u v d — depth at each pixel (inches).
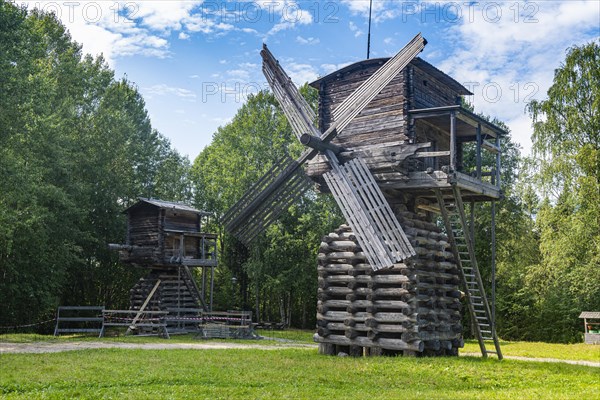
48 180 1582.2
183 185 2224.4
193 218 1493.6
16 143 1301.7
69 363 687.1
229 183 2010.3
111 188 1872.5
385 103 884.6
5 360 711.1
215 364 698.2
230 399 479.5
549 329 1958.7
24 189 1272.1
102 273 1941.4
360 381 595.2
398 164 834.2
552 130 1603.1
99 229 1889.8
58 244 1603.1
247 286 2159.2
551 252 1610.5
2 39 1200.8
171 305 1450.5
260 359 764.0
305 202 2016.5
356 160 850.1
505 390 564.1
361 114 904.3
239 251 2122.3
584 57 1584.6
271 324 1862.7
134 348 926.4
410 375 637.9
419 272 828.0
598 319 1823.3
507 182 2046.0
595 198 1515.7
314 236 1900.8
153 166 2148.1
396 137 866.1
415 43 837.2
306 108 972.6
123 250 1435.8
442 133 972.6
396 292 829.2
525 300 1946.4
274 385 557.3
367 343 839.7
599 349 1231.5
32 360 714.2
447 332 879.7
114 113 1891.0
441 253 884.0
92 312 1916.8
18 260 1503.4
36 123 1346.0
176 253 1450.5
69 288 1924.2
